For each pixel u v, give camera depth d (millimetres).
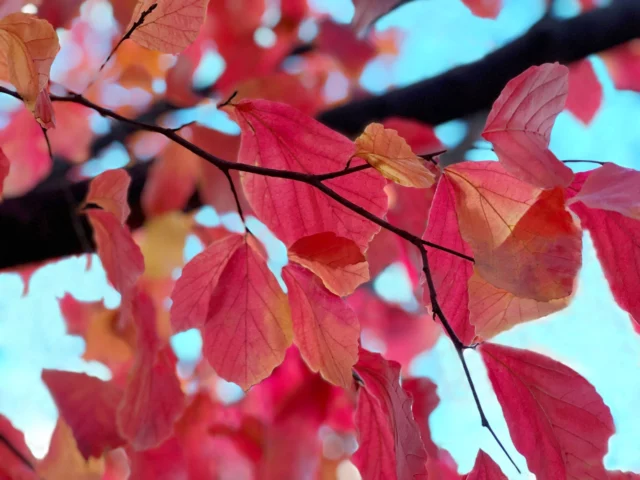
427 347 1186
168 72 1022
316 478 1061
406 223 970
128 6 977
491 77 1038
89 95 1129
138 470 972
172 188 1036
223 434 1092
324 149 854
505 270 811
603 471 835
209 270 863
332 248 837
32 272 1080
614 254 828
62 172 1157
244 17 1038
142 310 930
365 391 878
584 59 1065
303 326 860
